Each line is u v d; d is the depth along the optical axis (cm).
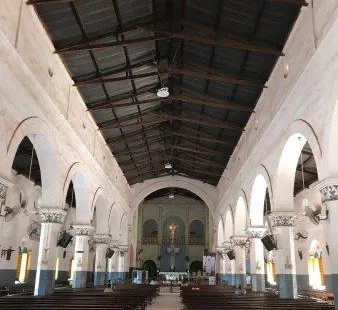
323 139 870
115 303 1004
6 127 886
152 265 4241
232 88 1523
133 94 1666
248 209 1767
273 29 1112
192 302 1041
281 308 881
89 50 1250
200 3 1131
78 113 1505
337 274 821
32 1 962
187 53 1422
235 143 2020
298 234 2212
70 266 2825
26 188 1944
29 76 984
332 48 805
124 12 1162
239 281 2111
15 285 1834
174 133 2148
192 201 4447
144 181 3100
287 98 1097
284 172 1262
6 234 1742
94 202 1795
